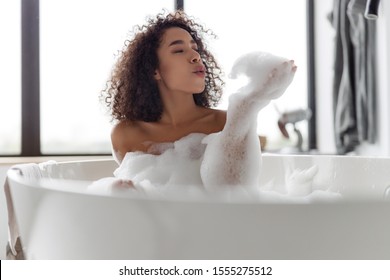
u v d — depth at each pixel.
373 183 0.97
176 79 0.81
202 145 0.79
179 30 0.84
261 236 0.43
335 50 2.11
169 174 0.77
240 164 0.69
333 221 0.43
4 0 2.07
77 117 2.18
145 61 0.84
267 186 1.07
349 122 2.00
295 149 2.25
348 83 2.01
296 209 0.42
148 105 0.85
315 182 1.05
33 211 0.54
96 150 2.19
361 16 1.92
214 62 0.94
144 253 0.46
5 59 2.07
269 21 2.46
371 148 1.95
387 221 0.44
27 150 2.09
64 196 0.49
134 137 0.83
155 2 2.23
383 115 1.84
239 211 0.43
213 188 0.70
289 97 2.45
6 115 2.08
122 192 0.49
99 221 0.47
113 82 0.93
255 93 0.66
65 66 2.15
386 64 1.80
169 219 0.44
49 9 2.13
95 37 2.18
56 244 0.52
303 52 2.53
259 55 0.67
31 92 2.09
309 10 2.51
